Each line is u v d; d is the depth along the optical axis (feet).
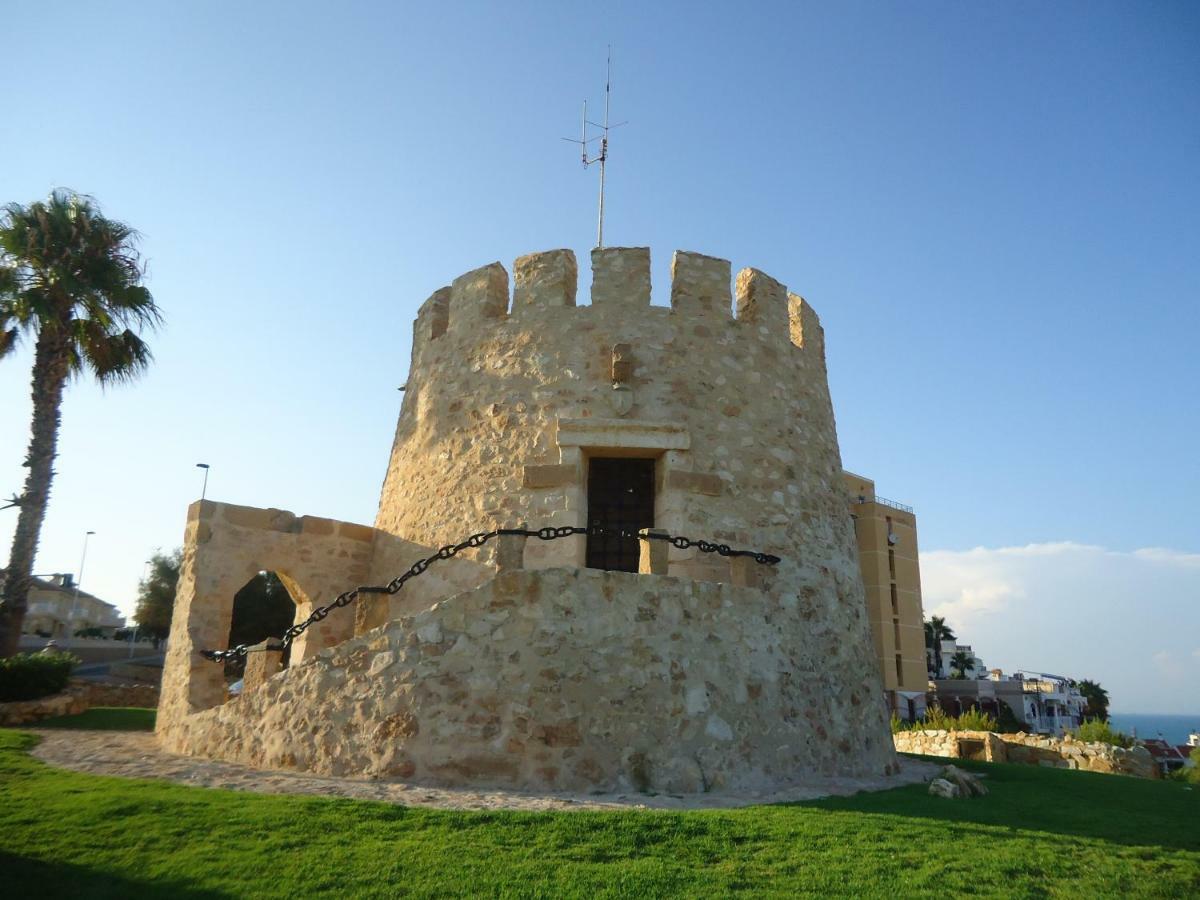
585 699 31.17
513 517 41.39
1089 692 272.92
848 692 42.83
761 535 43.32
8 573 62.95
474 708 30.86
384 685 31.73
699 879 20.40
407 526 46.16
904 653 159.84
